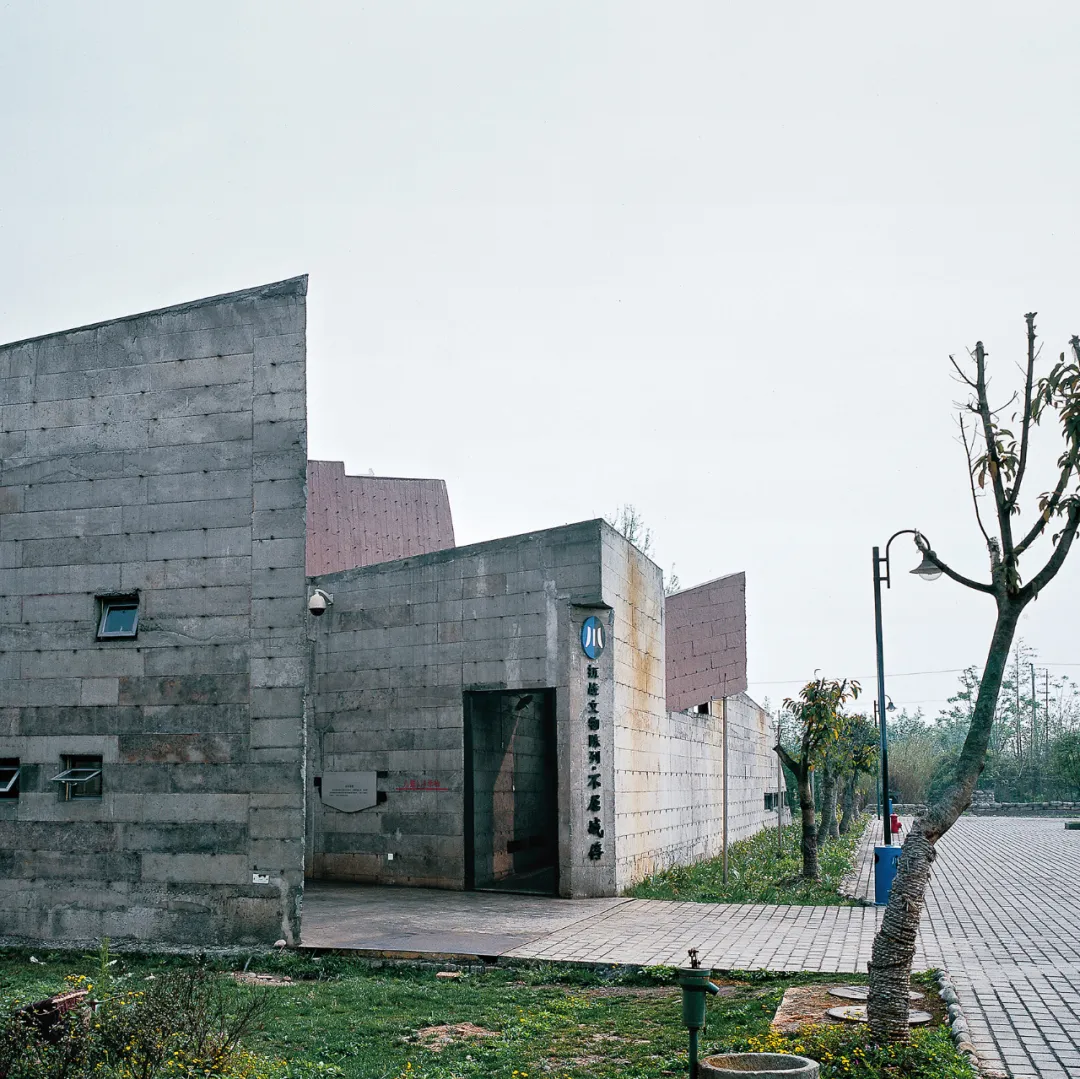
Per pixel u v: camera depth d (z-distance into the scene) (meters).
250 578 15.48
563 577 20.78
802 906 18.53
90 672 15.91
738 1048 9.21
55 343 16.67
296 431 15.56
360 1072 9.10
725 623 27.75
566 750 20.31
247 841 14.96
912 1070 8.39
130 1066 7.59
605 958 13.51
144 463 16.09
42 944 15.44
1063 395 9.66
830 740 24.25
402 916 17.30
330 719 22.89
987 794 70.31
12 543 16.45
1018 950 14.31
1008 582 9.55
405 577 22.45
